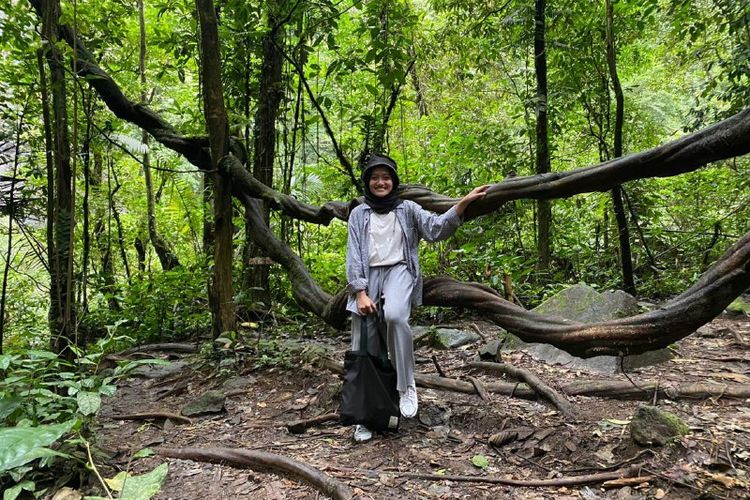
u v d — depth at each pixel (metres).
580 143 8.34
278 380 4.02
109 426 3.35
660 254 7.02
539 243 6.56
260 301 6.17
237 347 4.67
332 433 3.08
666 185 7.58
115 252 8.77
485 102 8.95
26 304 7.14
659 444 2.54
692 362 4.02
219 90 4.72
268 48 5.70
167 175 7.96
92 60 5.03
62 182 4.30
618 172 2.65
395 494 2.33
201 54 5.06
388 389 2.93
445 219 3.00
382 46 5.19
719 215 7.27
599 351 2.62
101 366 4.91
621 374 3.75
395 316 2.91
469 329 5.37
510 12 6.70
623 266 6.13
